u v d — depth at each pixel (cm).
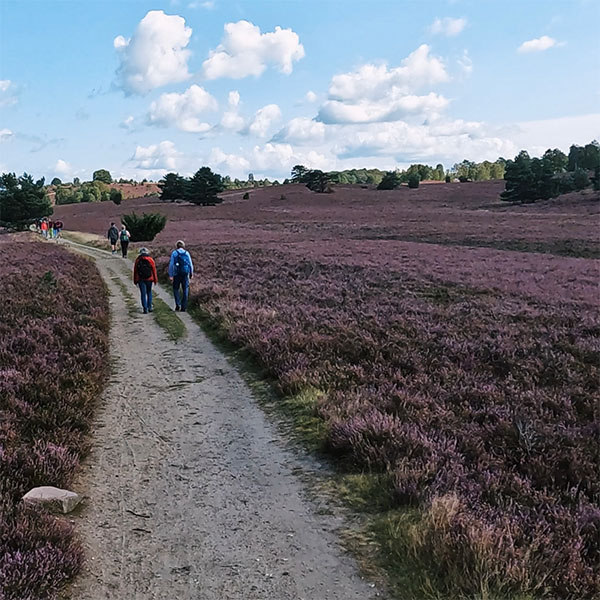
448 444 634
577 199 9244
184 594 402
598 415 768
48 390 784
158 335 1304
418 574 418
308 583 414
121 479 589
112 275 2473
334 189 13975
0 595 368
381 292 1911
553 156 14775
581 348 1130
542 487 564
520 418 709
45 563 401
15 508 477
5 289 1647
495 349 1098
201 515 516
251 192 13925
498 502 512
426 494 514
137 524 499
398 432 647
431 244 4131
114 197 12081
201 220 7631
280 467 624
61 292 1689
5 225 6556
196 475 602
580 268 2706
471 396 830
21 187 6544
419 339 1177
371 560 443
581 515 487
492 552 415
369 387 853
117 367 1033
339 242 4178
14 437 633
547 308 1662
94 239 4856
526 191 9812
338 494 556
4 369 866
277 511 524
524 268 2692
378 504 529
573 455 612
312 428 725
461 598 385
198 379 962
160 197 12594
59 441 632
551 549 426
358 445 624
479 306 1672
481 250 3612
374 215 7994
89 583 411
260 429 739
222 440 701
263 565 438
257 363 1027
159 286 2117
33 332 1113
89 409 776
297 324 1270
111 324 1420
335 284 2058
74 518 505
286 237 4794
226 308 1449
